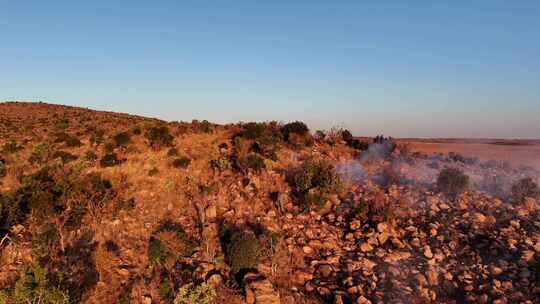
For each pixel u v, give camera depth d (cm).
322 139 3145
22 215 1538
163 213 1681
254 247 1238
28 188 1759
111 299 1086
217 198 1808
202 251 1345
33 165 2333
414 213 1628
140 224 1573
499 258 1273
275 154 2395
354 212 1638
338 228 1565
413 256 1328
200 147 2650
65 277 1150
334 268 1274
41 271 1028
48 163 2292
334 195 1830
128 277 1200
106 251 1247
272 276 1216
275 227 1534
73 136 3194
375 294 1120
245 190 1873
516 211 1574
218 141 2834
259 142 2619
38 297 984
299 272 1241
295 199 1823
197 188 1936
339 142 3133
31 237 1393
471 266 1256
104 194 1753
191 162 2303
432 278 1197
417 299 1109
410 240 1428
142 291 1116
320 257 1355
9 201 1542
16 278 1146
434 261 1287
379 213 1584
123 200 1758
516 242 1336
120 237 1445
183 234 1410
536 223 1452
